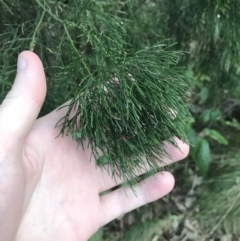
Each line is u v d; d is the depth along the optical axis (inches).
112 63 6.0
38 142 7.3
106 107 5.5
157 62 6.1
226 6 9.0
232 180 15.9
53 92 8.1
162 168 7.8
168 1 10.6
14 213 6.6
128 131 5.7
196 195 16.3
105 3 8.1
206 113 16.6
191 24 10.6
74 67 6.9
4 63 7.7
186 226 15.5
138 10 10.4
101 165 7.4
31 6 8.5
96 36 7.0
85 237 8.3
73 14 7.8
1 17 8.7
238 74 11.1
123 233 15.1
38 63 6.2
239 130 17.6
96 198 8.3
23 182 6.5
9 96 6.1
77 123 6.8
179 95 6.1
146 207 15.7
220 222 15.4
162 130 5.7
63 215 7.8
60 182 7.7
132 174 6.9
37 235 7.5
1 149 6.0
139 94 5.6
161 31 11.0
